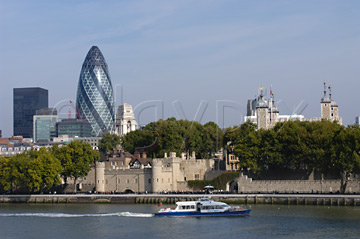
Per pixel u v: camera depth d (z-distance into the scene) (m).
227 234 137.62
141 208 188.00
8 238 139.88
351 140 193.00
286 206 181.38
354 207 173.88
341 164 194.12
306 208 175.38
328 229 140.00
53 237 140.00
